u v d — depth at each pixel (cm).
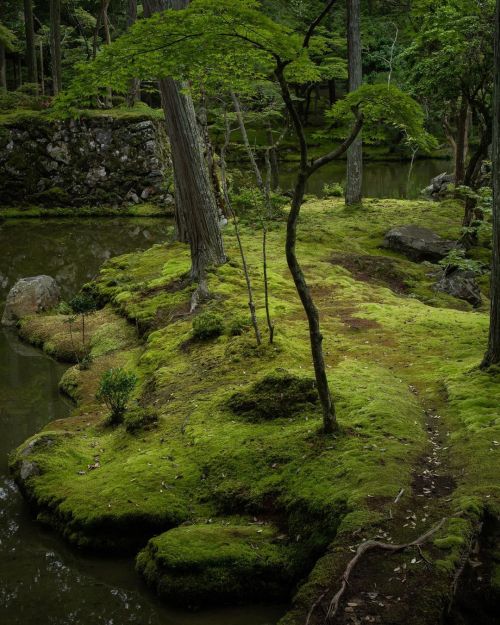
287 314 1112
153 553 552
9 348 1246
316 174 3812
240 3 466
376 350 939
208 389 841
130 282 1471
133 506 607
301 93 3903
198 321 1041
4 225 2570
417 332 1019
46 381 1075
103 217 2784
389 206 2330
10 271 1816
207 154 1595
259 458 646
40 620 521
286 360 880
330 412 650
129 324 1234
